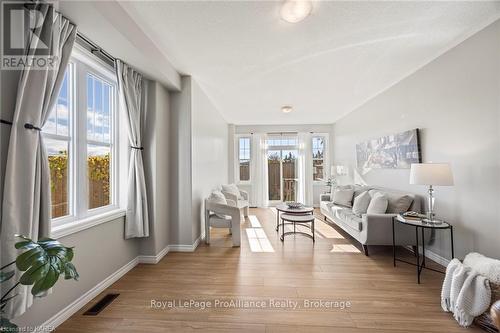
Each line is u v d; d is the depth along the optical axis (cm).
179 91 326
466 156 239
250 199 690
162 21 201
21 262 97
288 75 320
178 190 328
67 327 169
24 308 132
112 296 210
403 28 215
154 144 286
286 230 429
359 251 321
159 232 296
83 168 210
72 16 161
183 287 226
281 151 695
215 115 493
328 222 490
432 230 286
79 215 204
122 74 239
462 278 179
